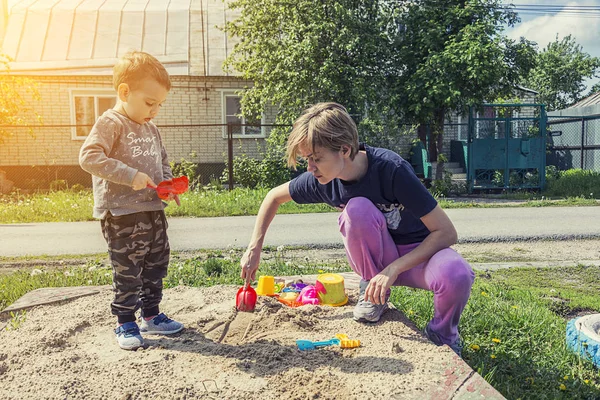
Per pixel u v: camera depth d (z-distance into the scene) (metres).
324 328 2.90
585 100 24.53
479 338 3.38
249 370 2.34
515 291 4.56
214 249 6.81
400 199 2.64
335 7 13.12
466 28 13.52
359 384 2.18
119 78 2.62
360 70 13.82
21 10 18.22
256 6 14.12
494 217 9.84
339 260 6.03
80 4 19.06
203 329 2.96
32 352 2.57
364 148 2.77
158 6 19.31
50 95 16.09
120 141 2.65
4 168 15.99
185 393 2.12
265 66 13.62
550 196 13.72
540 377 2.89
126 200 2.63
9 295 4.23
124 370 2.34
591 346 3.15
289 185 3.02
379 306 2.96
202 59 17.14
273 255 6.43
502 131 14.91
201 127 16.70
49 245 7.18
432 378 2.22
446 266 2.56
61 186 15.38
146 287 2.85
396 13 14.35
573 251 6.81
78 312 3.20
